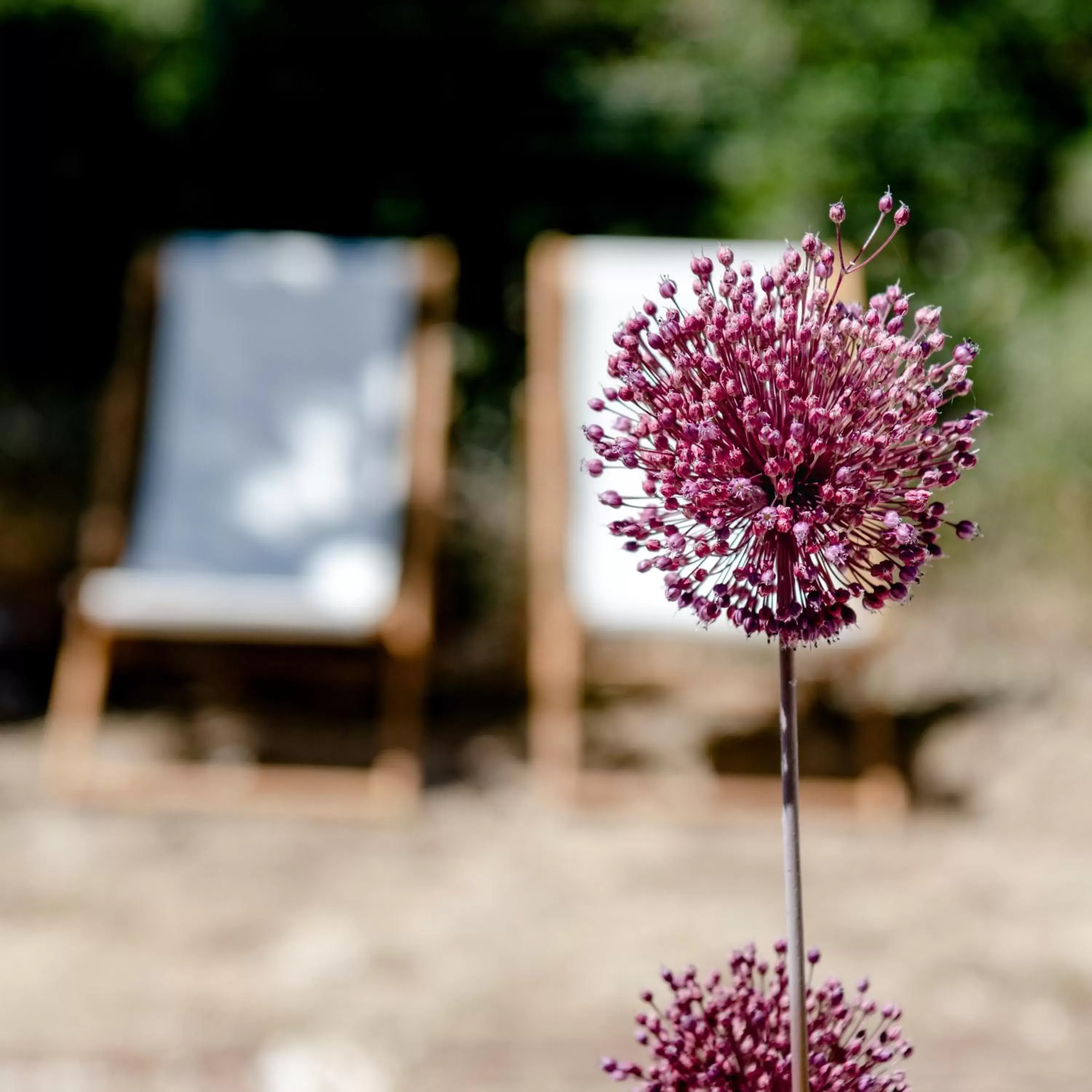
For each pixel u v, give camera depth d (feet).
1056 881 13.64
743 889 13.53
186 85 17.03
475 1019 12.23
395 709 15.64
